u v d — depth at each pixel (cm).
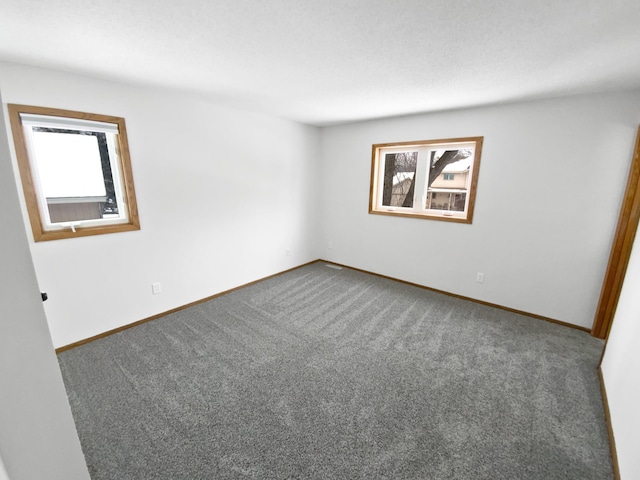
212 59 186
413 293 352
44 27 144
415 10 129
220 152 314
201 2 124
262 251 386
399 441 152
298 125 400
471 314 298
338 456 143
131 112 243
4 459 56
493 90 239
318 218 468
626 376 152
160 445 148
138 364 214
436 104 287
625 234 230
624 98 228
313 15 134
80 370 206
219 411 171
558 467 139
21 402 62
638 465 113
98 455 143
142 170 257
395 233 386
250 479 132
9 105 189
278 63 191
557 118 256
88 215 242
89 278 238
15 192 64
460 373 206
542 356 227
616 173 238
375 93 255
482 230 312
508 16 132
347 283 385
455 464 140
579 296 268
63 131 219
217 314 295
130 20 139
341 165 423
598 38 149
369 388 191
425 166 355
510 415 169
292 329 266
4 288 59
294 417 167
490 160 296
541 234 279
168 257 288
